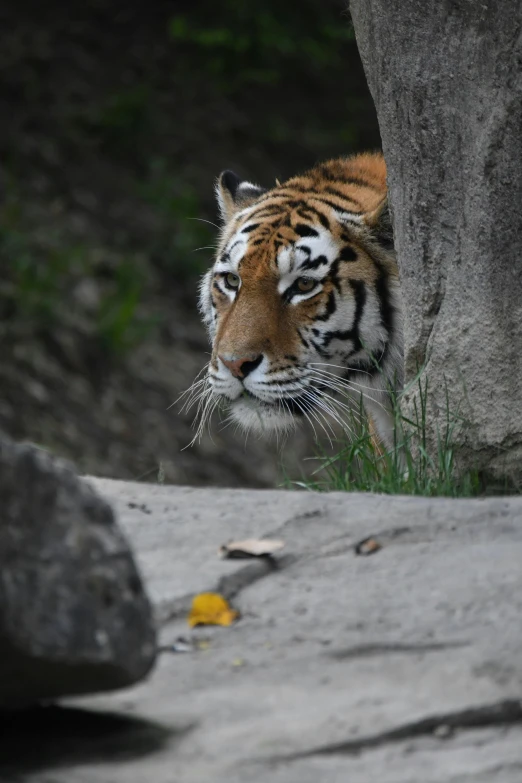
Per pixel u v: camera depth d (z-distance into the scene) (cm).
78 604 458
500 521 700
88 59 3441
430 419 962
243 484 2597
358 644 560
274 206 1188
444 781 450
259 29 3641
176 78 3531
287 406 1138
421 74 943
